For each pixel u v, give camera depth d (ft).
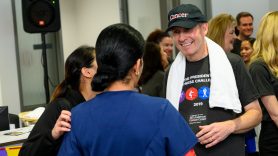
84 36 21.06
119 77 3.88
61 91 5.49
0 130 9.84
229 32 7.78
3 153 7.58
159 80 9.87
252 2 16.12
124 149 3.70
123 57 3.83
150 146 3.71
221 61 5.72
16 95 18.31
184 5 5.69
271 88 6.90
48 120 5.06
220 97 5.55
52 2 13.64
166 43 12.28
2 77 17.84
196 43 5.69
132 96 3.87
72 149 3.91
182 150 3.81
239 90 5.73
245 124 5.53
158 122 3.77
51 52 19.99
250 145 7.56
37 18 13.53
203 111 5.64
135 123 3.73
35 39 19.11
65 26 21.06
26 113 11.83
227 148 5.54
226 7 16.81
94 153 3.76
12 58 18.17
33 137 4.94
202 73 5.82
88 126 3.84
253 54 7.34
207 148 5.49
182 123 3.91
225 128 5.36
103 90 3.96
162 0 18.08
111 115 3.79
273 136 6.99
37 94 19.31
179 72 6.00
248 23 14.30
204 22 5.73
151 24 18.93
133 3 19.83
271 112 6.86
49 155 4.78
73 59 5.49
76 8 21.35
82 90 5.49
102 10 19.85
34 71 19.24
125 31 3.92
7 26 18.02
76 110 4.04
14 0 18.26
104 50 3.87
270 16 7.16
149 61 9.98
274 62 6.95
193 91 5.78
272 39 7.00
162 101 3.92
